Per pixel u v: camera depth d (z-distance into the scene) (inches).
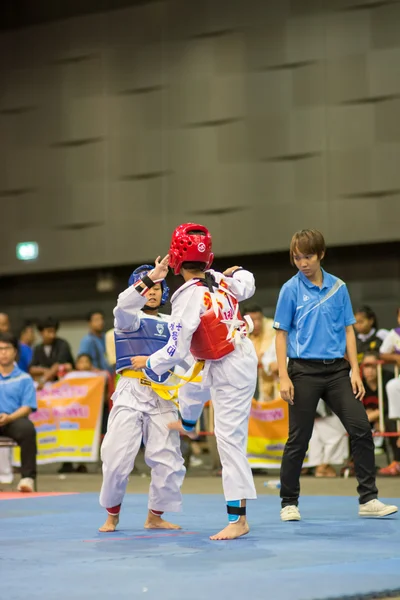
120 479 205.2
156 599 123.3
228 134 599.2
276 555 163.9
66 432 445.1
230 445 190.1
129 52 633.0
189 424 199.2
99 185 638.5
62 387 449.4
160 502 209.0
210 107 605.3
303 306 228.2
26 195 663.1
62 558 163.5
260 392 410.3
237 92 597.6
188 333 186.5
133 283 219.0
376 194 554.3
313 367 226.8
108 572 146.8
